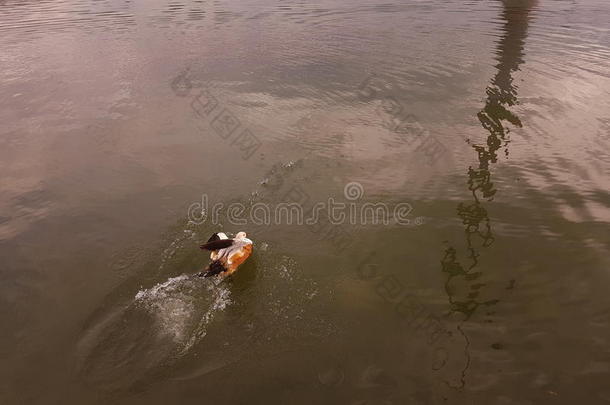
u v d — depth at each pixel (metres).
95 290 5.91
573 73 12.47
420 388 4.54
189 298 5.67
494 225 6.93
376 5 21.80
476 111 10.66
